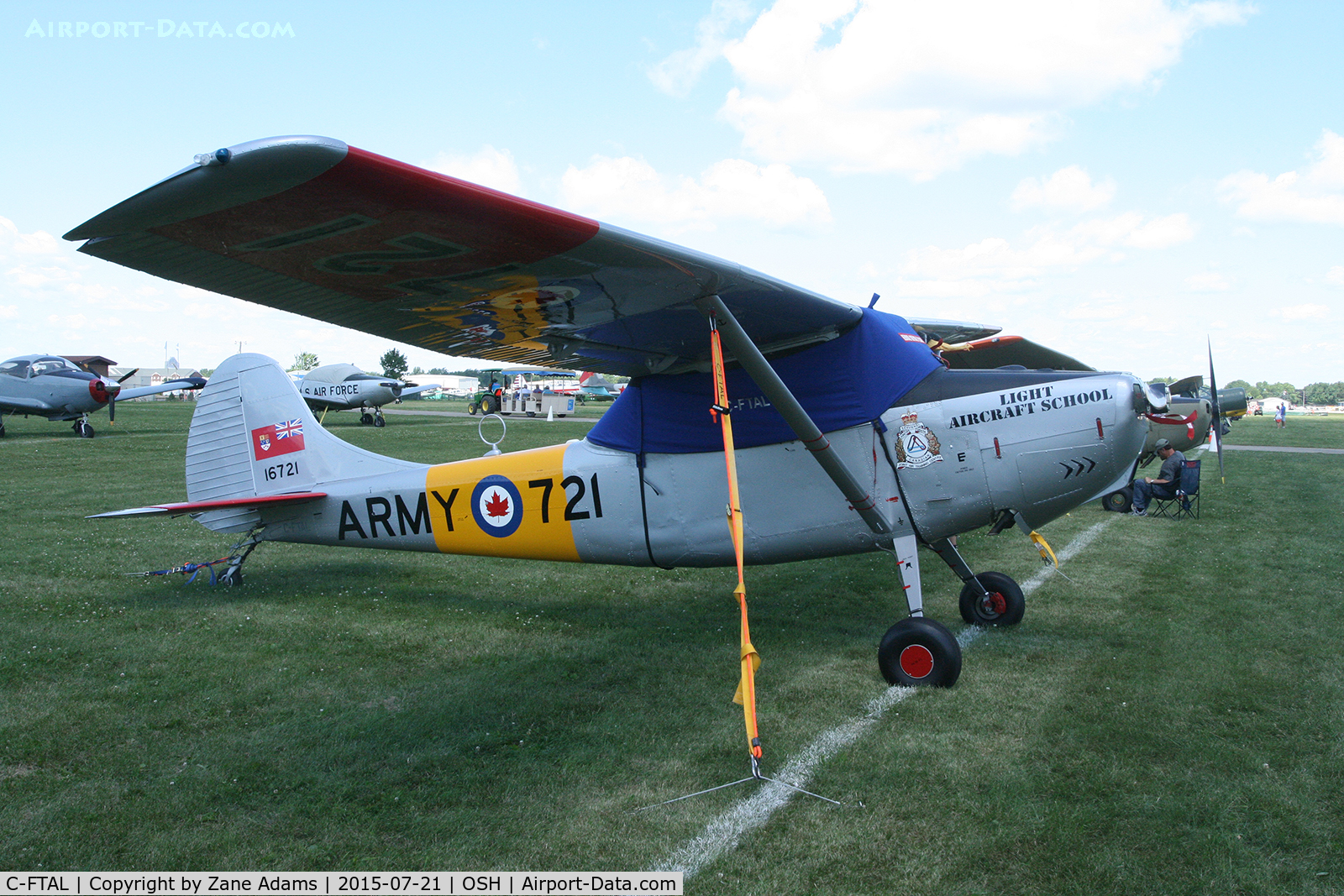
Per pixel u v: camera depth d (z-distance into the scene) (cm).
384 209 255
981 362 894
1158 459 1748
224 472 658
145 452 1719
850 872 262
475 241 290
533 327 426
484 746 363
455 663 480
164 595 629
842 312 450
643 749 357
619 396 546
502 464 570
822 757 345
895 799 308
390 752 357
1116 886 250
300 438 639
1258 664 457
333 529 629
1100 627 541
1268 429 3216
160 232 256
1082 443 452
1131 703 401
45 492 1149
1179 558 771
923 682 431
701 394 512
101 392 2081
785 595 659
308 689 436
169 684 438
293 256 291
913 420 468
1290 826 283
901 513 471
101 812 304
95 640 511
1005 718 384
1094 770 328
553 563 771
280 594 641
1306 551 794
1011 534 912
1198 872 256
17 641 504
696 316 415
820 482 486
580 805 308
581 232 288
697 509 514
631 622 573
